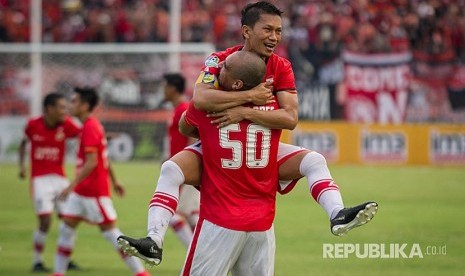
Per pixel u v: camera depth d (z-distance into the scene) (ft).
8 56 220.02
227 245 57.77
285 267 97.55
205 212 58.54
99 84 222.89
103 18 262.47
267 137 58.49
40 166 104.68
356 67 221.05
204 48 218.79
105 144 93.25
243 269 59.06
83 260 104.63
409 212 139.33
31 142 105.29
